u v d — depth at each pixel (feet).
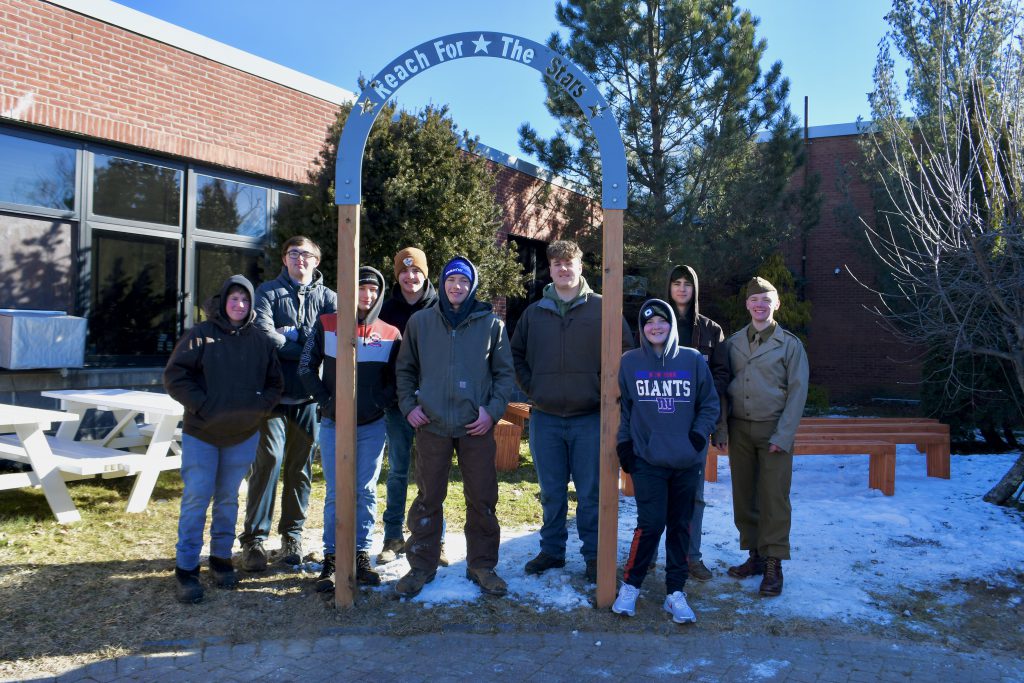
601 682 10.52
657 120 39.83
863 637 12.16
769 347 14.14
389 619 12.42
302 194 25.67
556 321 14.15
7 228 22.79
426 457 13.39
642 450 12.61
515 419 28.96
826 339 55.72
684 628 12.38
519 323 14.80
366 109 12.84
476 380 13.24
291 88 30.40
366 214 24.16
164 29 25.93
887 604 13.56
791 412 13.76
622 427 12.98
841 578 14.76
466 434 13.35
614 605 12.72
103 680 10.22
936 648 11.80
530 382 14.44
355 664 10.92
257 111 29.14
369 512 13.91
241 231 29.22
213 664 10.80
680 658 11.30
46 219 23.65
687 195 40.01
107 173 25.11
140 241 26.16
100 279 25.05
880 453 21.61
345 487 12.67
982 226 19.97
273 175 29.66
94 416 25.09
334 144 25.31
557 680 10.56
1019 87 19.77
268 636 11.73
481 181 27.53
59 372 23.38
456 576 14.28
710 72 38.78
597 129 12.98
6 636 11.31
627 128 39.45
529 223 42.78
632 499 21.13
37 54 22.68
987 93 22.57
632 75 39.83
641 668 10.96
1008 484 20.45
